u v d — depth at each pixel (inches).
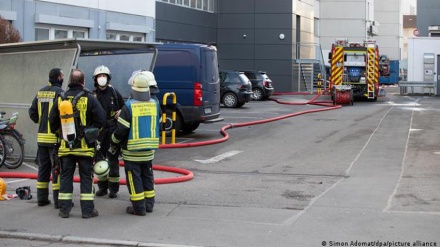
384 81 2230.6
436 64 1373.0
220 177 407.2
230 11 1456.7
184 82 597.0
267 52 1456.7
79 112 293.7
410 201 324.8
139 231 271.3
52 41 417.7
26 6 755.4
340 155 502.3
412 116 844.6
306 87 1557.6
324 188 366.0
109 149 338.3
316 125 733.3
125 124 292.5
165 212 306.0
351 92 1074.1
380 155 498.6
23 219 293.4
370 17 2044.8
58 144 298.8
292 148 545.3
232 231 269.6
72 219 293.7
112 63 500.7
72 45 419.8
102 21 882.8
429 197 334.6
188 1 1296.8
